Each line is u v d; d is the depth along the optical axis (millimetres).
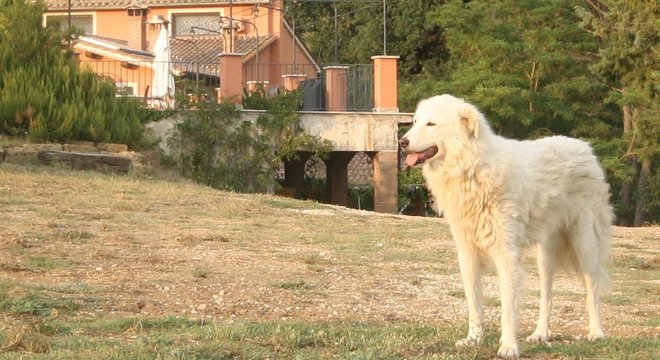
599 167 9805
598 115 40469
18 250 13273
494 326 10227
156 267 12820
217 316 10320
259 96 31031
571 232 9641
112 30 47906
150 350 8289
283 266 13648
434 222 20516
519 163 8953
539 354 8852
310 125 30562
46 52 27781
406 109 42000
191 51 45219
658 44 26547
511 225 8781
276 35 47906
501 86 38156
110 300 10641
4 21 27438
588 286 9680
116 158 25250
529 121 37812
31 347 8320
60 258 12945
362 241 16766
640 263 16000
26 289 10727
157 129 29000
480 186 8734
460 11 40094
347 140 30891
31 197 18609
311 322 10016
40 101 26312
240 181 29484
